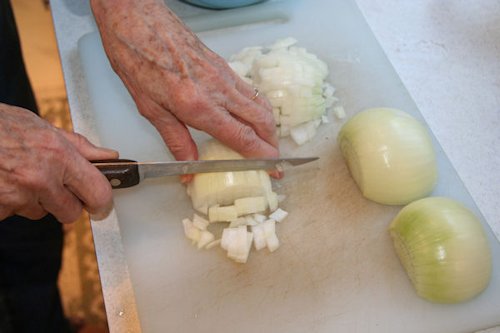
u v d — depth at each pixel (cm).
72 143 60
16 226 82
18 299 84
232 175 65
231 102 62
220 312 62
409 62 75
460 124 70
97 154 62
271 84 70
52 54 104
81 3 80
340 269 63
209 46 76
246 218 66
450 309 61
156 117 63
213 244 65
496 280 62
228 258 64
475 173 68
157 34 61
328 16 77
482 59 75
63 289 94
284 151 70
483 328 61
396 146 64
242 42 76
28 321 83
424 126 69
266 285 63
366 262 64
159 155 70
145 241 65
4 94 79
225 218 66
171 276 64
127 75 63
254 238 65
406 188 65
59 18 79
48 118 100
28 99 83
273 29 77
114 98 72
